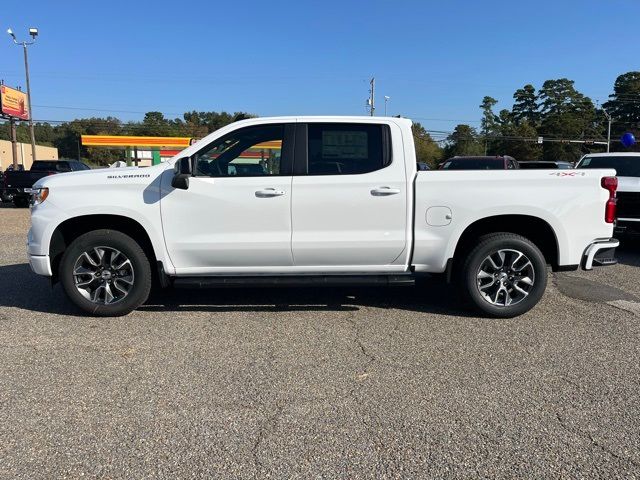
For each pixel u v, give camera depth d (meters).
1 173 20.06
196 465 2.81
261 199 5.09
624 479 2.69
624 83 95.94
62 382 3.82
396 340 4.71
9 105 39.34
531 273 5.25
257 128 5.22
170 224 5.13
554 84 93.69
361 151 5.20
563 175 5.16
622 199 9.27
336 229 5.15
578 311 5.61
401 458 2.87
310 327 5.07
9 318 5.29
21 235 11.24
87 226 5.47
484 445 3.00
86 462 2.84
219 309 5.64
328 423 3.25
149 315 5.42
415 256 5.24
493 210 5.12
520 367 4.11
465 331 4.95
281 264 5.24
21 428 3.18
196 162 5.17
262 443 3.02
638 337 4.81
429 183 5.12
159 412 3.38
